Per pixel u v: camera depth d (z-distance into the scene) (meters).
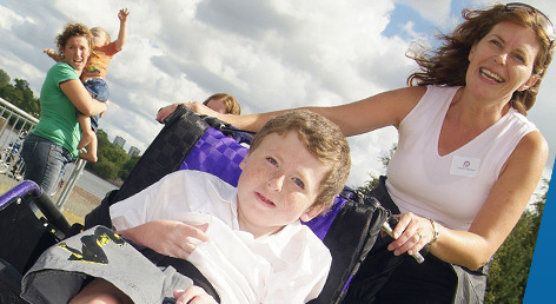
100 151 51.12
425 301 1.77
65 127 3.84
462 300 1.68
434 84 2.15
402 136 2.07
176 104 1.79
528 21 1.78
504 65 1.77
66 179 5.48
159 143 1.62
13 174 5.70
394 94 2.08
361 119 2.05
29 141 3.77
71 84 3.74
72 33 3.92
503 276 18.05
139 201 1.50
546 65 1.90
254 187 1.43
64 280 1.08
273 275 1.48
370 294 1.87
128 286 1.05
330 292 1.53
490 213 1.77
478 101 1.86
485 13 1.96
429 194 1.95
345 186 1.68
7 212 1.28
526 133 1.85
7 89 46.47
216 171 1.64
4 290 1.17
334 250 1.56
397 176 2.03
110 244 1.17
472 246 1.65
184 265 1.36
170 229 1.34
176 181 1.54
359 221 1.57
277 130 1.46
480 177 1.87
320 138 1.44
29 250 1.41
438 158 1.94
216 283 1.34
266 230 1.53
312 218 1.58
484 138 1.89
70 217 6.71
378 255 1.86
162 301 1.10
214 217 1.44
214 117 1.73
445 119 1.98
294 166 1.41
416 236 1.53
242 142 1.76
